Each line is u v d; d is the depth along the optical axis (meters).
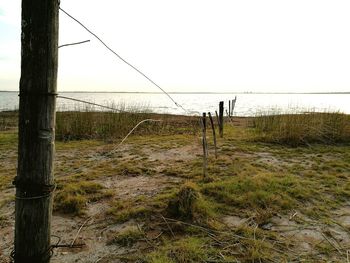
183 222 4.09
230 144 9.61
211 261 3.24
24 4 2.06
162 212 4.43
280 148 9.09
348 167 6.96
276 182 5.50
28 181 2.19
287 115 11.98
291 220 4.23
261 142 9.95
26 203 2.21
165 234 3.89
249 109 46.75
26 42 2.08
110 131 11.80
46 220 2.29
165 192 5.31
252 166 6.86
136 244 3.69
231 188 5.18
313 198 5.02
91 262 3.35
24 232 2.25
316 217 4.34
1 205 5.03
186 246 3.46
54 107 2.21
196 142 10.19
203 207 4.35
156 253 3.36
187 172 6.55
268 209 4.46
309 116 11.27
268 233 3.85
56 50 2.16
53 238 3.90
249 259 3.26
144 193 5.36
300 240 3.72
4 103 65.06
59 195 5.03
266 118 12.91
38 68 2.09
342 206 4.77
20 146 2.19
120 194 5.35
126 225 4.17
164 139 11.05
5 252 3.62
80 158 8.30
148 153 8.70
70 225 4.25
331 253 3.45
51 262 3.36
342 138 9.98
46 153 2.20
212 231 3.88
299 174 6.40
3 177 6.59
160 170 6.82
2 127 16.61
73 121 11.63
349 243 3.67
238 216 4.35
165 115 21.64
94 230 4.09
